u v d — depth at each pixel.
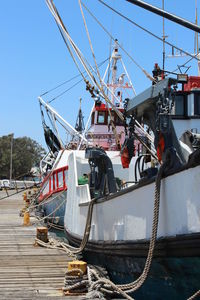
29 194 35.97
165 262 5.90
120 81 18.91
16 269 9.05
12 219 19.84
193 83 11.41
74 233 11.50
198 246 5.02
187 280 5.72
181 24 4.93
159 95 6.22
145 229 6.48
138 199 6.75
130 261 7.16
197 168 5.07
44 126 21.34
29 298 6.92
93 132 18.39
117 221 7.75
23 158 88.44
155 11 4.99
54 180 17.75
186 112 11.17
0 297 6.96
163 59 13.66
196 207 5.11
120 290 6.81
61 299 6.88
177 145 6.13
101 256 8.76
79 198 11.11
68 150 17.88
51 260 10.01
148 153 8.06
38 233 12.30
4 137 90.94
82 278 7.54
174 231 5.62
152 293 6.77
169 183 5.75
